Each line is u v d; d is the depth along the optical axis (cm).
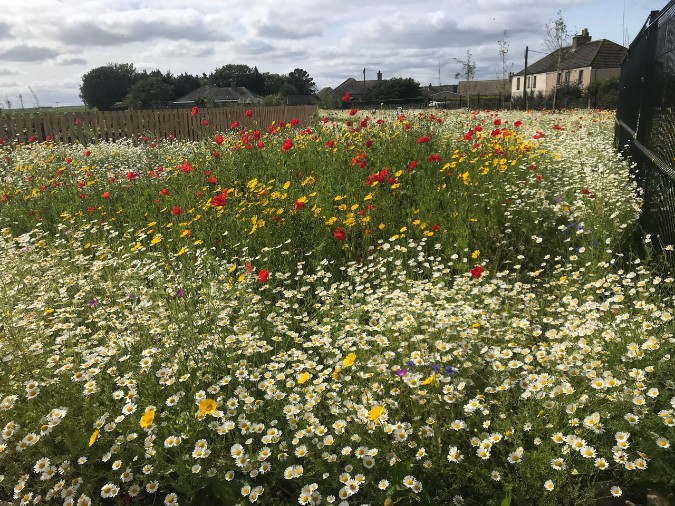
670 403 225
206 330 324
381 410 219
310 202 544
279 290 416
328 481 225
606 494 215
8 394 273
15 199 702
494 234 489
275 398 254
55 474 238
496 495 217
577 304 347
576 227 471
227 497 226
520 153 685
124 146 1132
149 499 241
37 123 1355
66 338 314
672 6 469
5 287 410
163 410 262
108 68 10781
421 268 460
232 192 596
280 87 13225
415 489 209
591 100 3170
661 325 281
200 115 1595
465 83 8019
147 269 447
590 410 232
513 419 238
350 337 305
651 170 519
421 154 701
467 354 278
